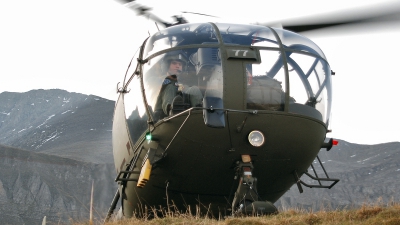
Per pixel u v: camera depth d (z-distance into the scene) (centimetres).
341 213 896
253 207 1035
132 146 1290
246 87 1143
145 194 1280
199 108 1099
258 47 1191
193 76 1160
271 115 1138
